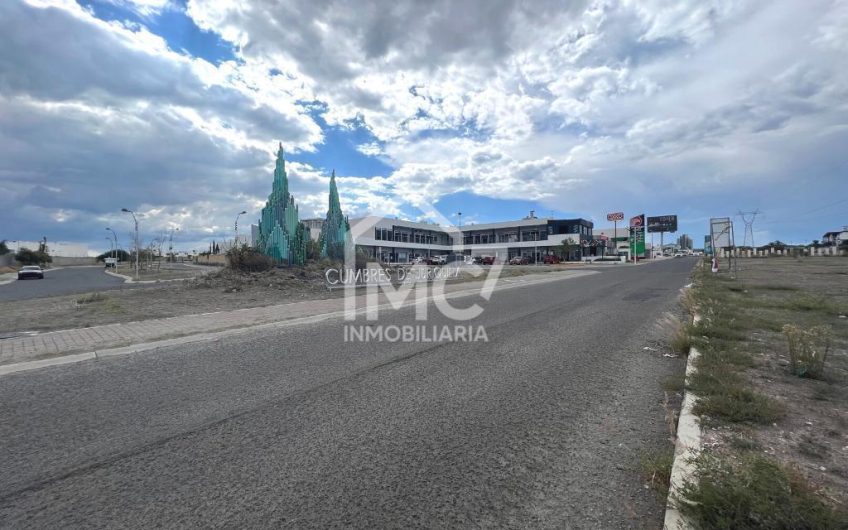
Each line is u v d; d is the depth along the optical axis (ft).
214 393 16.11
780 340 22.79
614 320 32.58
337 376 18.31
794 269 90.68
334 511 8.66
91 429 12.88
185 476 10.11
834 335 23.45
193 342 25.64
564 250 237.45
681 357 21.12
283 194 72.08
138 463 10.77
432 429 12.76
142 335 27.07
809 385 15.51
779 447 10.73
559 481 9.80
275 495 9.28
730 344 21.25
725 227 80.53
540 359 21.07
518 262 222.28
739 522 7.36
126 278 114.73
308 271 69.31
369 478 9.98
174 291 54.39
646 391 16.05
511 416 13.75
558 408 14.43
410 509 8.73
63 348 23.53
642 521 8.23
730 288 51.13
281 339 26.40
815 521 7.09
